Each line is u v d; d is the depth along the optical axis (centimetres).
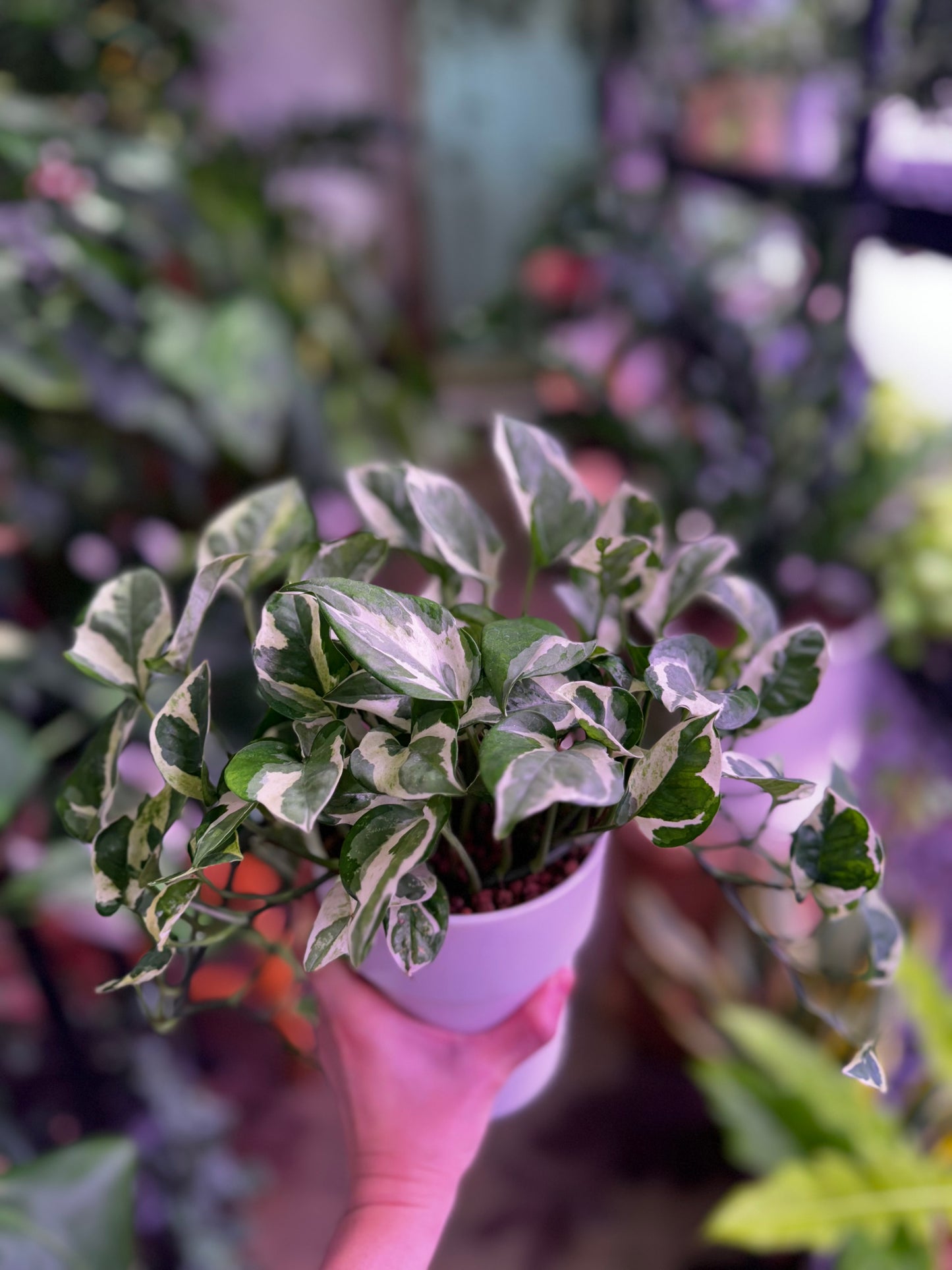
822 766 143
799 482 150
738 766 39
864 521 150
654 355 180
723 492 158
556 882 49
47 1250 63
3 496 114
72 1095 105
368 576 46
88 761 46
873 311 173
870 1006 103
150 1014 50
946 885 129
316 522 51
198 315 121
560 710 37
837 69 140
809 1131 96
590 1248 121
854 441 154
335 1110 137
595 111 270
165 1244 103
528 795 32
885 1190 88
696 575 48
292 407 135
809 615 150
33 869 91
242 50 243
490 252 287
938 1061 88
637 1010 134
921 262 168
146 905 42
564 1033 61
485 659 37
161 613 47
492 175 275
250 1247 118
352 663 40
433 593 56
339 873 41
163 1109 106
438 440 213
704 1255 118
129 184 116
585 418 186
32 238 106
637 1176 127
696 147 182
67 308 110
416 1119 50
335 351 171
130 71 166
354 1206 49
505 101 264
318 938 39
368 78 257
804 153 154
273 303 153
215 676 109
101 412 109
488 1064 51
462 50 255
